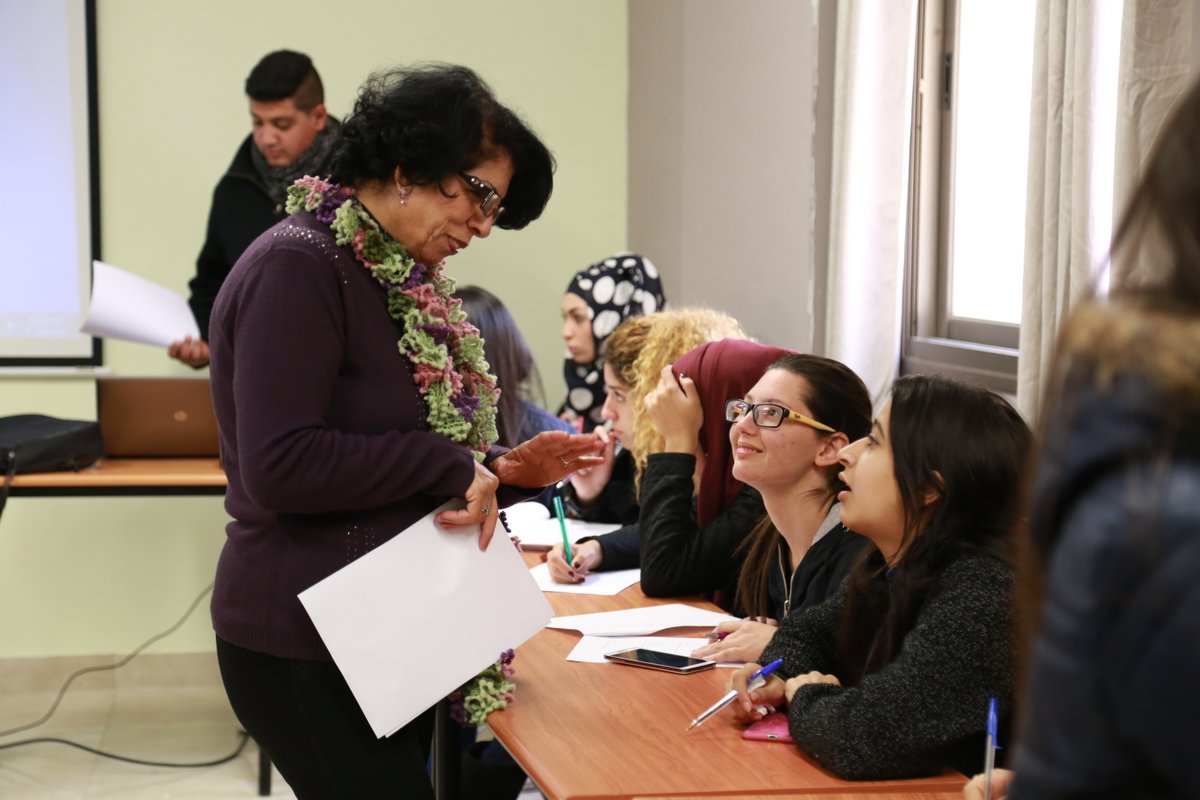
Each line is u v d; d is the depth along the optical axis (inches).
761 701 62.2
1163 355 22.3
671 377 90.6
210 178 162.1
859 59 109.7
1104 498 22.6
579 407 141.5
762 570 83.7
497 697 63.8
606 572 95.7
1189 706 21.1
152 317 127.3
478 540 64.0
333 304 58.8
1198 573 21.1
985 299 111.3
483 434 66.7
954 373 109.2
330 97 166.1
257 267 58.4
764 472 76.8
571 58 174.1
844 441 76.6
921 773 55.2
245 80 160.1
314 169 143.5
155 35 159.6
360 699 58.7
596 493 114.7
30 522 160.1
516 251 174.9
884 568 64.4
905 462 58.8
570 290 140.6
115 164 160.1
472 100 59.9
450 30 169.5
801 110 123.8
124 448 133.8
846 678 65.8
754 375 89.3
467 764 94.1
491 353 112.7
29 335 159.5
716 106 145.6
